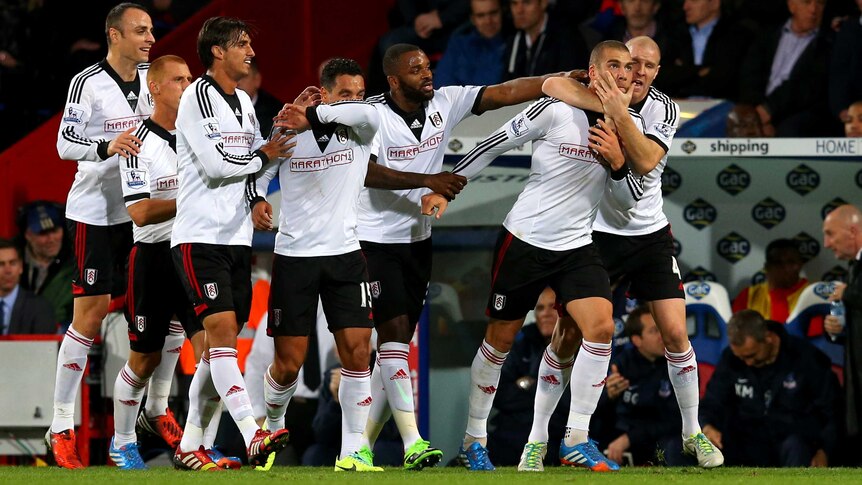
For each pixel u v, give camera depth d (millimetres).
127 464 26344
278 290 23609
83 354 26594
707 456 25328
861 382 31328
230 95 22594
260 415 33750
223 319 22406
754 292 34531
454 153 32250
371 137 23359
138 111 26469
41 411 31469
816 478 21109
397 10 47188
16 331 35219
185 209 22594
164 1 48906
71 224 26516
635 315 32344
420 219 24953
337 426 33406
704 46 40875
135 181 24266
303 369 34375
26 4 48344
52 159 40500
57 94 48594
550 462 32531
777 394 32094
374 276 24781
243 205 23094
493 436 32688
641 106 24375
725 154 33250
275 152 22812
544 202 23297
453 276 34188
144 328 25375
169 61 24625
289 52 44906
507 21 41875
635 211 25281
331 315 23719
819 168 34562
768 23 41250
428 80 24609
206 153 22016
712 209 34688
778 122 40000
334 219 23391
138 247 25141
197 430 24125
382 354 24797
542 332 32656
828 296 33906
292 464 34438
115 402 26422
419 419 33625
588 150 23047
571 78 24422
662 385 32375
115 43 26266
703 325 34219
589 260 23453
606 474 22250
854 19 39500
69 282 37906
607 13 43719
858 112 37938
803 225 34594
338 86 23688
